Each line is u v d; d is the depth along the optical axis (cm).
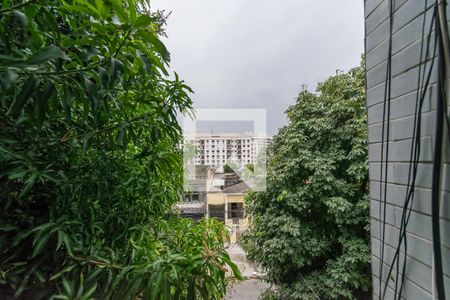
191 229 139
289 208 359
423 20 69
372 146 95
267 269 348
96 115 81
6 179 84
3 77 56
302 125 380
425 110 68
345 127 354
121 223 109
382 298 86
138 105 105
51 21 65
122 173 111
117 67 68
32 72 61
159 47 71
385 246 86
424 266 67
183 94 105
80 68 69
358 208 337
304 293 326
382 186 88
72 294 81
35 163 86
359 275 319
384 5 88
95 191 95
